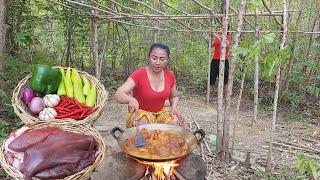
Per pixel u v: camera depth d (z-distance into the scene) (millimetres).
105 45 8172
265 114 7242
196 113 7000
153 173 3043
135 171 3035
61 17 7270
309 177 3930
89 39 8578
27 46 7000
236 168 4215
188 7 8859
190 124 6270
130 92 3729
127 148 2889
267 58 3014
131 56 9125
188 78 9484
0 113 5098
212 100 8078
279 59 3012
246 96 8211
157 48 3375
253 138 5719
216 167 4203
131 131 3123
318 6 7949
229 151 4414
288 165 4531
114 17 5559
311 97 8219
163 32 9398
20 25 6695
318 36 7949
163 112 3611
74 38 8477
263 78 8586
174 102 3742
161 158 2754
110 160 3139
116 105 6969
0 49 4773
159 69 3424
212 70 7648
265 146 5344
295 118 7055
